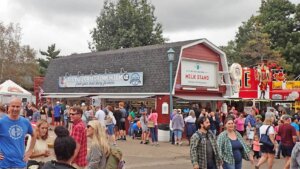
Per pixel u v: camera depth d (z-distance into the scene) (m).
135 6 52.78
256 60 56.84
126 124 27.67
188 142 23.30
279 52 56.59
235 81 29.69
